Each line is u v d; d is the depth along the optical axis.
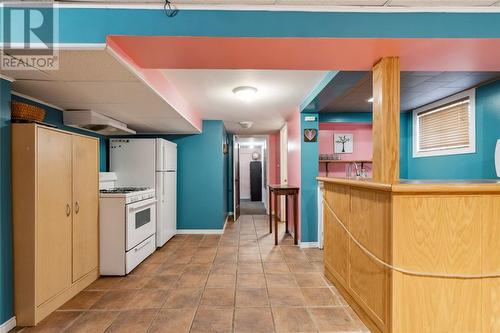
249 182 11.45
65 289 2.46
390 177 2.05
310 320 2.14
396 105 2.04
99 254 3.04
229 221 6.29
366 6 1.73
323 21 1.72
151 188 4.05
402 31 1.73
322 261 3.51
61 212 2.41
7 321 2.01
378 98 2.11
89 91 2.45
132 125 4.18
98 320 2.16
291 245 4.28
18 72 1.98
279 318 2.17
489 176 3.00
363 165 5.09
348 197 2.32
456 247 1.67
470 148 3.24
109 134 4.13
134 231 3.25
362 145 5.12
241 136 7.46
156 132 4.96
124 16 1.66
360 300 2.12
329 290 2.66
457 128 3.48
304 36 1.71
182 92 3.37
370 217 1.93
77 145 2.66
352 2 1.69
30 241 2.09
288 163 5.22
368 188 1.92
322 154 4.98
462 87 3.18
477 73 2.70
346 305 2.37
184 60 2.01
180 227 5.09
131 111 3.24
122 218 3.07
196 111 4.44
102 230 3.05
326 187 2.91
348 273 2.35
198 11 1.69
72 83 2.22
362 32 1.73
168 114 3.41
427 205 1.66
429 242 1.66
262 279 2.94
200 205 5.10
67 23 1.64
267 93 3.48
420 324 1.67
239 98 3.67
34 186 2.10
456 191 1.64
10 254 2.05
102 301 2.47
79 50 1.66
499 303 1.69
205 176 5.11
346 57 2.02
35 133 2.10
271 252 3.91
